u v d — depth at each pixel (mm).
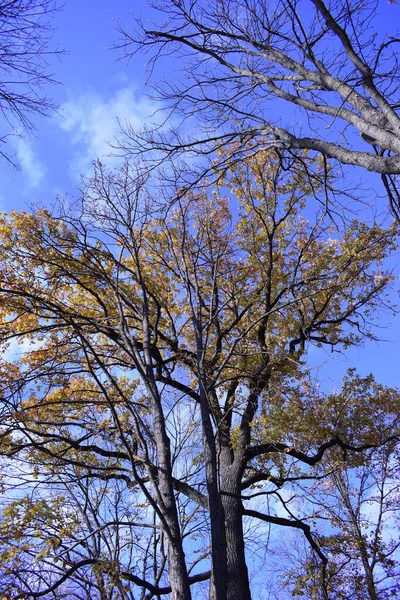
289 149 7445
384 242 12820
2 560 8461
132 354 8906
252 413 12125
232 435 12766
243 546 10344
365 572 15859
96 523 12531
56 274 11703
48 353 11414
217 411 11922
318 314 13008
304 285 12969
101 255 11414
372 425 14461
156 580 13094
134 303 12164
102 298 12641
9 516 8977
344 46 6176
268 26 7074
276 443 11852
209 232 12609
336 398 13742
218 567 7535
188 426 12867
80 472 13023
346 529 13688
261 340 12469
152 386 8867
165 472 8016
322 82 6539
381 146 5812
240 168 12922
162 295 13070
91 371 7762
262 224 14109
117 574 8312
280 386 11961
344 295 13375
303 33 6586
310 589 14688
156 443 8445
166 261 12984
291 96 7086
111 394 11133
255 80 7586
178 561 7242
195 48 7535
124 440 7562
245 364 13055
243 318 13578
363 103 6066
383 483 18969
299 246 14125
